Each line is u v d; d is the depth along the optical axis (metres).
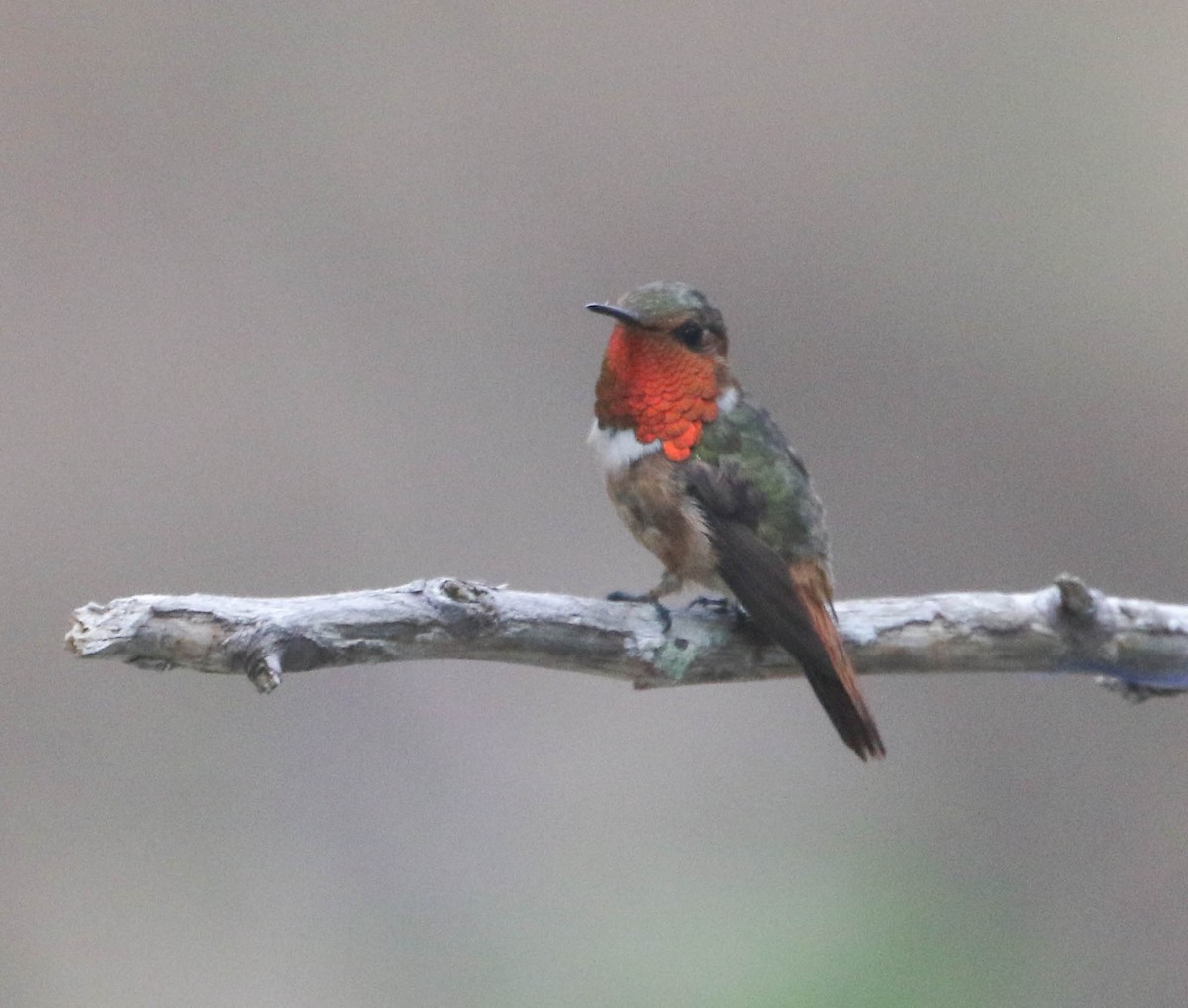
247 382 13.90
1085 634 7.45
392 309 14.70
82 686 11.77
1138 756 13.34
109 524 13.02
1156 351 15.61
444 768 11.98
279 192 14.97
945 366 15.77
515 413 14.40
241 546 13.14
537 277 15.34
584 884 11.05
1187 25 16.80
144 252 14.39
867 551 14.91
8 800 11.23
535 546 13.59
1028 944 9.81
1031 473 15.27
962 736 13.54
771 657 7.20
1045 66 16.72
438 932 11.00
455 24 15.97
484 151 15.70
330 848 11.46
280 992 10.61
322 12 15.55
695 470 7.56
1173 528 14.98
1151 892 12.35
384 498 13.63
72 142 14.62
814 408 15.59
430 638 6.29
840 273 16.03
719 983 9.02
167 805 11.40
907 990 8.81
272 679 5.87
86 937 10.74
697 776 12.51
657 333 7.68
